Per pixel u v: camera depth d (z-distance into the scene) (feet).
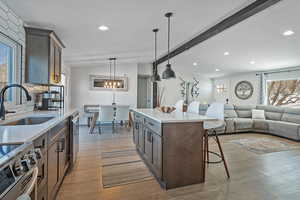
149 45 13.23
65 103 16.55
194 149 6.71
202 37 11.13
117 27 8.75
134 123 11.99
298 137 13.41
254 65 19.10
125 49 13.78
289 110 16.43
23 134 3.61
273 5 7.33
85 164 8.63
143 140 9.13
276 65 18.33
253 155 10.17
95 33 9.37
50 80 8.38
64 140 6.73
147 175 7.46
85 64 18.51
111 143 12.53
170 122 6.35
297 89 18.02
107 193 6.08
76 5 6.36
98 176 7.34
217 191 6.24
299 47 12.88
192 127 6.66
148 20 8.20
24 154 2.72
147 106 26.66
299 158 9.71
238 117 18.95
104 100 20.40
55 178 5.41
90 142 12.78
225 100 27.07
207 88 29.19
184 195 5.98
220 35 11.32
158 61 20.45
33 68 7.97
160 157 6.42
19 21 7.20
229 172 7.81
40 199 4.03
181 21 8.50
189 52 16.19
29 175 2.63
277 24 9.32
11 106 6.82
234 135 15.78
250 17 8.56
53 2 6.10
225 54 15.99
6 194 2.04
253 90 22.82
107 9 6.81
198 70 25.40
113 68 20.83
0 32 5.93
